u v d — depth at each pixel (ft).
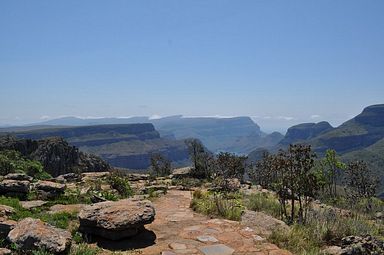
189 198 56.75
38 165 107.76
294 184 40.75
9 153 114.11
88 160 191.52
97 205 33.06
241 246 29.35
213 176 97.96
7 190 47.21
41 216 35.53
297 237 31.40
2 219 29.35
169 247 29.04
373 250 30.32
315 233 33.45
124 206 32.83
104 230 30.35
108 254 27.14
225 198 51.39
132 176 108.58
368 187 76.18
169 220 38.14
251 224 36.58
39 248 24.57
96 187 62.08
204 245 29.55
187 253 27.63
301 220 37.70
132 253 27.50
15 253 24.43
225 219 38.55
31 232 25.40
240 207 43.04
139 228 32.81
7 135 182.70
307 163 40.96
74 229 31.86
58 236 25.95
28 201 45.52
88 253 26.25
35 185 51.13
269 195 61.67
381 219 51.72
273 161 46.65
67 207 41.98
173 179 100.12
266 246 29.40
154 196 58.90
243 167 88.84
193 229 34.14
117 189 62.54
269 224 36.22
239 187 71.72
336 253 29.09
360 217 47.21
